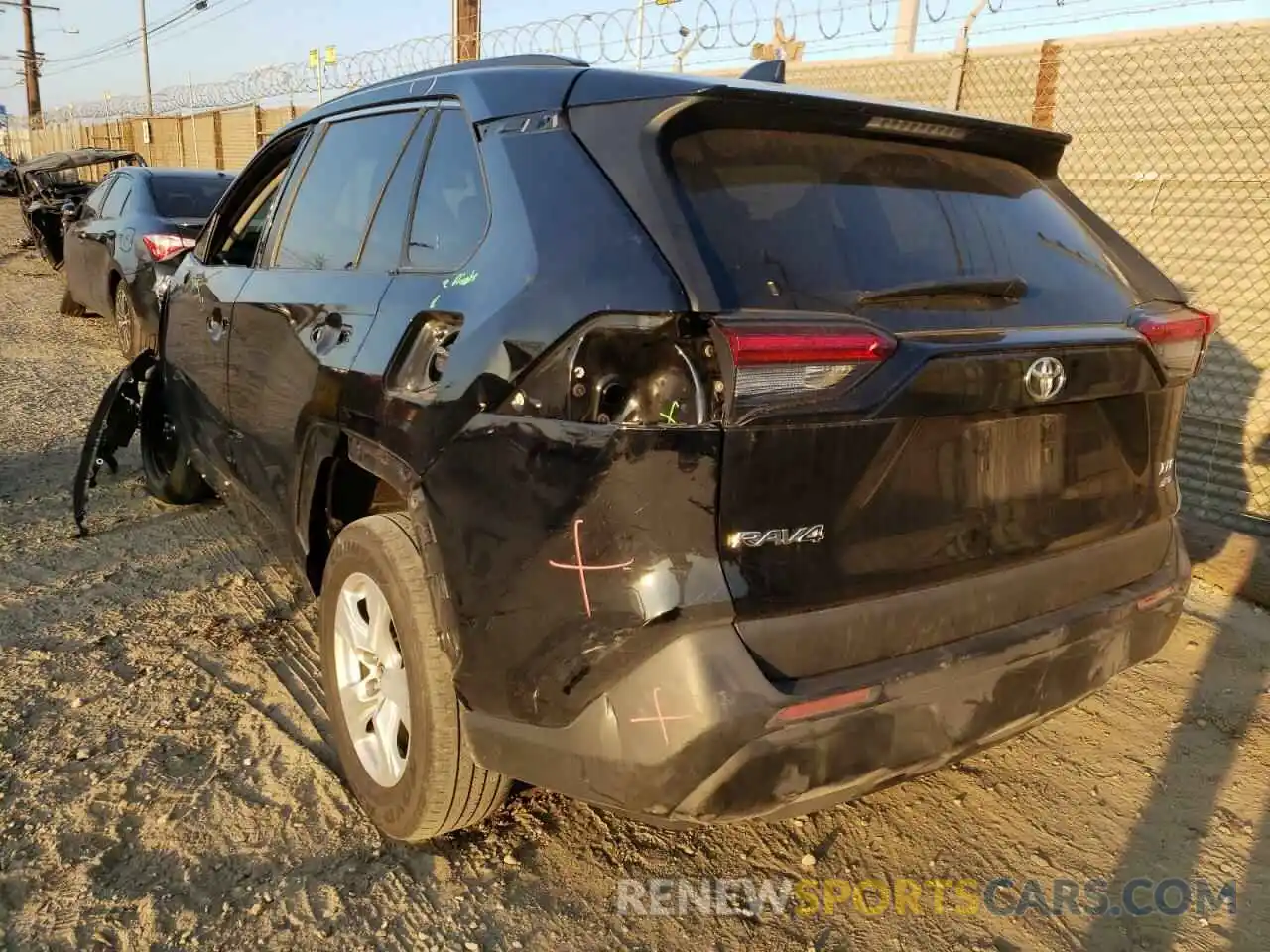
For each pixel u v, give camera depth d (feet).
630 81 7.34
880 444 6.55
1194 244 18.40
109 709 10.58
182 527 16.01
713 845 8.98
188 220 26.21
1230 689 12.19
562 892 8.30
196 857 8.45
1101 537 8.18
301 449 9.86
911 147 8.29
